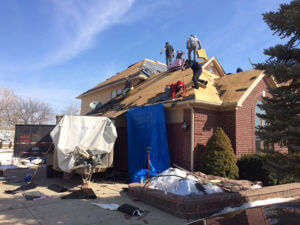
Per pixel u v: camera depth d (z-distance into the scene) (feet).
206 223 8.93
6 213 18.24
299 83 16.78
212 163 27.09
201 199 17.89
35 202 21.34
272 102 17.75
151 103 36.88
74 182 30.78
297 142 15.64
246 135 32.24
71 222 16.60
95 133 29.04
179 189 20.15
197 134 30.66
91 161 27.09
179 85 33.81
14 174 37.96
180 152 31.73
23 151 46.11
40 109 146.41
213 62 56.95
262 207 9.56
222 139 28.02
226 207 18.98
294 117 15.24
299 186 24.47
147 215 18.22
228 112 32.24
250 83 33.96
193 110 30.68
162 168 31.07
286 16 15.44
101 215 18.07
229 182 23.44
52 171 34.09
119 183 30.25
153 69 65.72
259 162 27.30
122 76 66.74
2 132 133.69
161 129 31.96
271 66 16.51
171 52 59.52
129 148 34.94
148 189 21.86
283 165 16.39
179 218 17.62
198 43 52.47
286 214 8.34
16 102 138.10
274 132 16.60
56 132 27.78
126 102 45.55
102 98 71.00
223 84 38.63
